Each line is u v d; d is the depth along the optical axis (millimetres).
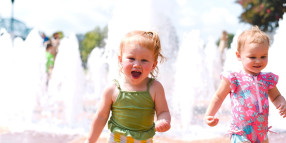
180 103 6414
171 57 6461
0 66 6727
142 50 2324
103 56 5836
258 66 2641
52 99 7395
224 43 11570
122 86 2422
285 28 5766
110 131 2420
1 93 6695
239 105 2643
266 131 2664
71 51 7215
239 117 2629
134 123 2361
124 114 2369
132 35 2414
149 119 2410
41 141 4621
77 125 6066
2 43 6730
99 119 2424
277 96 2801
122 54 2422
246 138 2596
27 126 5742
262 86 2676
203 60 6875
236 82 2682
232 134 2689
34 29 6945
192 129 5520
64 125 6012
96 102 9883
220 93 2719
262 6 16859
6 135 4988
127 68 2338
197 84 6617
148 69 2350
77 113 7078
